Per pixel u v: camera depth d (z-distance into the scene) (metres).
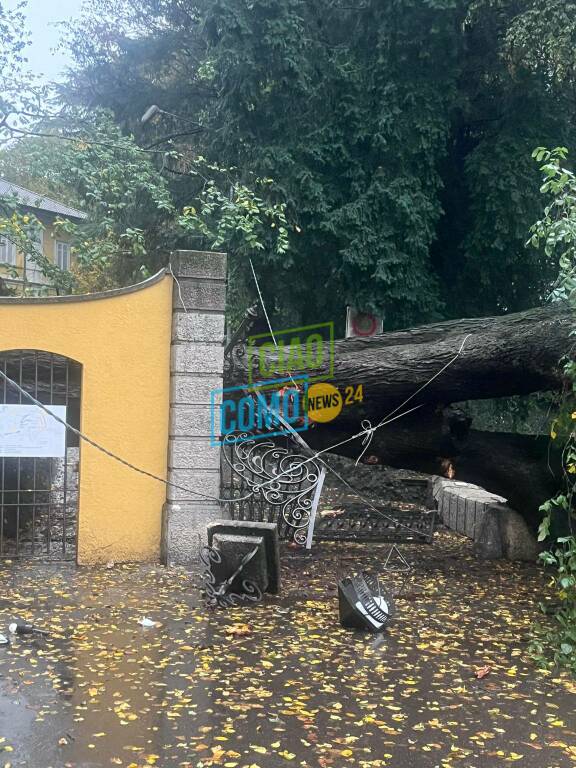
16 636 5.30
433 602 6.74
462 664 5.06
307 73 13.51
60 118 11.70
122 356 7.56
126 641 5.27
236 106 13.77
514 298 15.09
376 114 13.53
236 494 7.99
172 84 17.92
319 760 3.61
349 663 5.00
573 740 3.94
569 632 5.21
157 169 15.95
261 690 4.45
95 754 3.59
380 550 9.01
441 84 13.62
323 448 8.80
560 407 6.87
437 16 13.11
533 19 12.38
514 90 13.63
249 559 6.35
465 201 14.89
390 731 3.96
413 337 8.62
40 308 7.34
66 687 4.40
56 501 10.84
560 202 5.88
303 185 13.30
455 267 15.08
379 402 8.40
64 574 7.09
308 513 8.19
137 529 7.59
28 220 11.38
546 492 8.38
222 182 14.20
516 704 4.40
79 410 7.94
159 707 4.16
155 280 7.64
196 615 5.96
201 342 7.62
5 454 7.34
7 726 3.86
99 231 13.20
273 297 14.88
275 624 5.82
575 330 6.50
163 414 7.69
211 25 13.62
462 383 8.25
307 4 14.36
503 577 7.82
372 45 13.85
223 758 3.60
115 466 7.54
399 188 13.20
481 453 8.61
